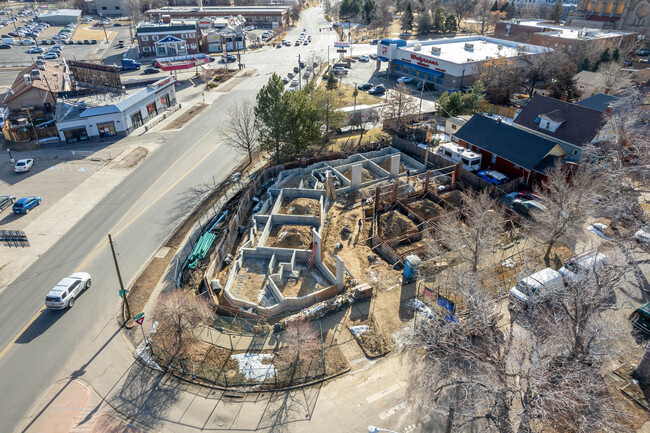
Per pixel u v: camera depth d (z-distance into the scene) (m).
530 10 187.88
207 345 34.31
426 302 37.44
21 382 31.42
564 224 39.75
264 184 58.44
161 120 81.19
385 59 113.56
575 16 143.25
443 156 63.03
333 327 35.47
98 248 46.34
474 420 26.80
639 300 36.72
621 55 99.94
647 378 29.39
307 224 49.41
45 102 84.81
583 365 24.59
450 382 28.05
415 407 28.61
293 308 37.84
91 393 30.59
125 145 70.94
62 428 28.19
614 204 42.47
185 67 106.19
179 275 42.03
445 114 78.81
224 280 41.81
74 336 35.41
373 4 190.38
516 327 33.31
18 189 57.88
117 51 141.12
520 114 64.12
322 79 110.50
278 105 57.25
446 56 104.75
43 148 70.31
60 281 41.31
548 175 48.03
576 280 28.59
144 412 29.22
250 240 45.47
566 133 56.94
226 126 77.44
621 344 32.06
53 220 51.22
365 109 76.44
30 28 170.38
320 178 58.31
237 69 117.06
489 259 41.62
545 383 23.05
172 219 51.31
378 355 32.88
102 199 55.50
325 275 41.69
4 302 39.03
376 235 46.00
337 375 31.48
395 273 41.47
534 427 25.78
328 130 74.12
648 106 57.78
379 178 58.81
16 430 28.11
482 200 43.16
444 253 40.91
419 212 50.38
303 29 182.75
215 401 29.94
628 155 54.75
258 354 33.38
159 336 35.12
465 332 28.98
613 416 24.48
